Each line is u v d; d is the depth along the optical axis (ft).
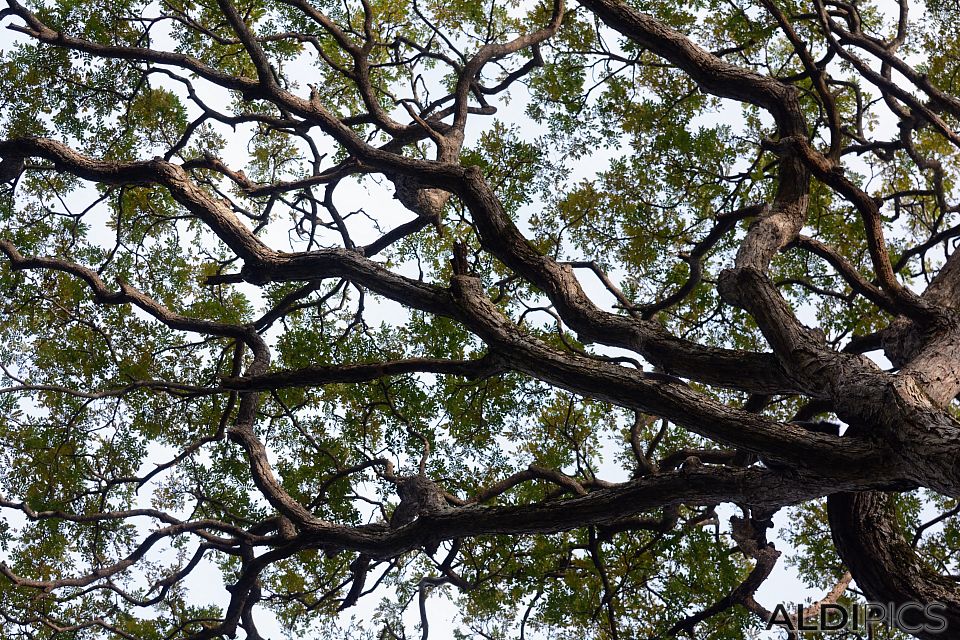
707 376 24.40
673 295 35.78
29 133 44.21
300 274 32.19
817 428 22.02
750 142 40.47
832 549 37.55
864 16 42.70
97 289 37.27
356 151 36.35
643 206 41.09
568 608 35.24
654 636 34.17
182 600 39.88
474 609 38.32
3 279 42.39
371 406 38.06
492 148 41.68
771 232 27.99
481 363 27.91
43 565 39.09
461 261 29.14
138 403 41.01
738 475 23.04
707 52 32.78
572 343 39.04
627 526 33.24
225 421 37.45
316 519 32.60
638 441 33.55
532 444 39.83
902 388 19.70
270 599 38.06
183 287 44.37
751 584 31.07
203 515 40.27
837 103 43.24
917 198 43.32
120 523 39.96
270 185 42.01
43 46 43.65
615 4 33.17
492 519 27.32
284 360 39.42
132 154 45.98
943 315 24.36
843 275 28.78
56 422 40.06
